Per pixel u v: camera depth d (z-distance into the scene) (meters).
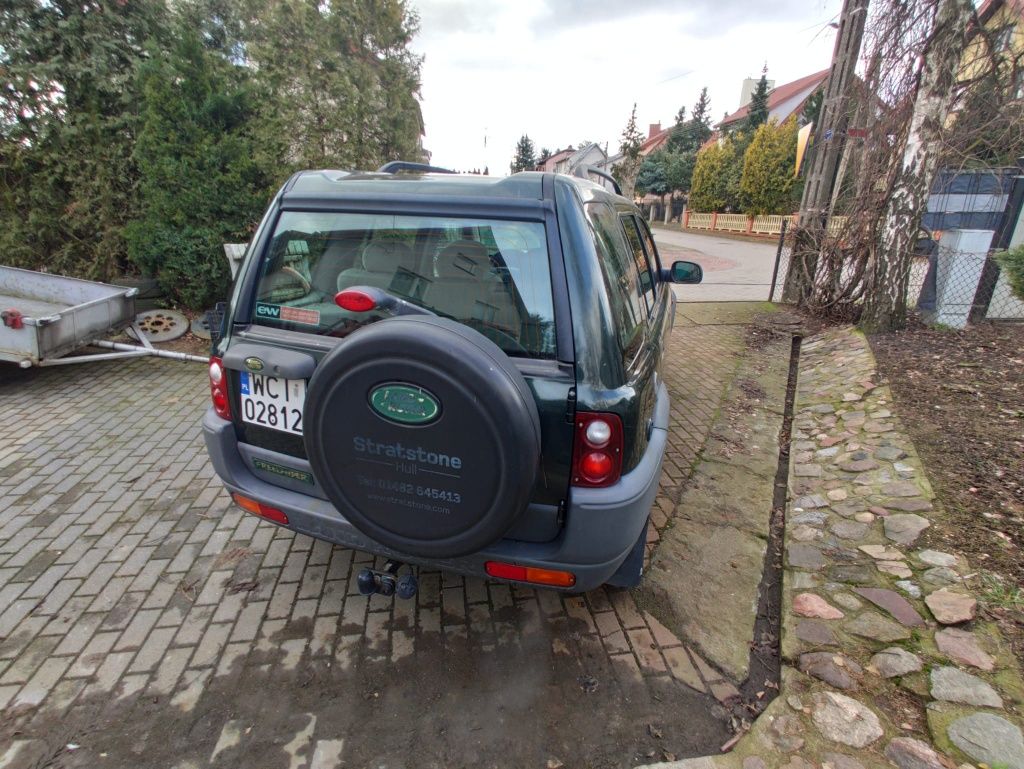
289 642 2.20
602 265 1.91
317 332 2.02
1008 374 4.50
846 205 7.26
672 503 3.25
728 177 31.52
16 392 4.82
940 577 2.40
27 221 6.85
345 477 1.80
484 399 1.55
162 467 3.56
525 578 1.88
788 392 5.24
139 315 6.31
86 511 3.05
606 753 1.78
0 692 1.94
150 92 6.02
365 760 1.74
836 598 2.38
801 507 3.18
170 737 1.80
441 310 1.92
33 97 6.43
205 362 5.70
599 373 1.72
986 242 6.04
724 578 2.62
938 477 3.13
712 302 9.50
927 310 6.48
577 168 3.60
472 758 1.76
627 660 2.14
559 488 1.78
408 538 1.82
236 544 2.79
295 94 7.07
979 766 1.64
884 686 1.94
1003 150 6.23
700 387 5.28
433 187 2.01
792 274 9.04
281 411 2.07
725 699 1.98
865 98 6.66
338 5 7.54
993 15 5.82
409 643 2.21
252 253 2.16
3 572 2.55
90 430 4.10
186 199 6.13
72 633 2.21
